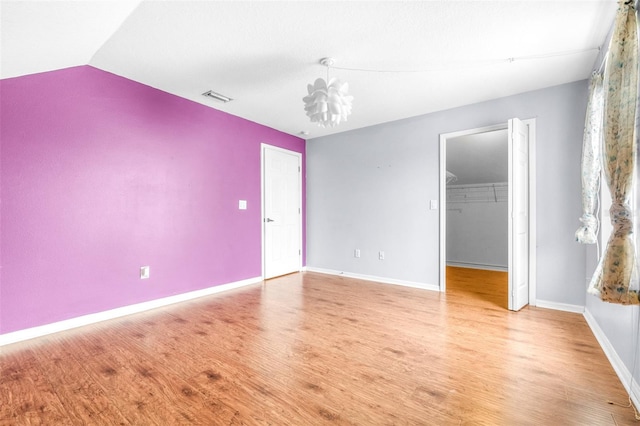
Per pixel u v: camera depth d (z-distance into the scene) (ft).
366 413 4.82
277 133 15.38
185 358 6.66
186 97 11.16
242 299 11.30
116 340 7.61
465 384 5.64
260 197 14.43
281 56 8.23
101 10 5.62
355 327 8.48
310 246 17.10
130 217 9.68
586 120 8.15
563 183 9.93
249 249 13.83
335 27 6.94
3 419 4.69
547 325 8.58
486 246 18.67
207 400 5.16
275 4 6.14
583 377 5.87
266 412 4.85
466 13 6.44
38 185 7.80
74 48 7.07
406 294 11.99
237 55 8.18
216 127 12.37
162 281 10.52
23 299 7.59
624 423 4.57
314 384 5.64
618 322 6.12
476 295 11.84
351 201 15.35
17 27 5.41
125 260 9.55
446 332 8.10
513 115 10.85
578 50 7.90
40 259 7.85
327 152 16.34
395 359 6.61
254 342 7.50
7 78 7.33
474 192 19.08
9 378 5.84
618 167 4.89
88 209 8.73
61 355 6.80
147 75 9.39
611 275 4.95
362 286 13.35
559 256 9.99
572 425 4.54
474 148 16.11
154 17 6.53
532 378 5.84
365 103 11.69
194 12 6.37
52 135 8.03
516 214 9.72
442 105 11.93
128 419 4.69
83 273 8.63
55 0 4.92
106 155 9.11
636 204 4.63
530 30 7.04
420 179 13.09
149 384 5.65
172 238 10.83
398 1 6.06
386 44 7.63
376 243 14.44
